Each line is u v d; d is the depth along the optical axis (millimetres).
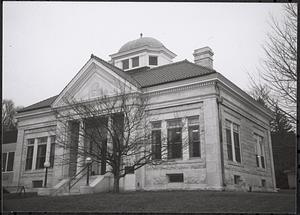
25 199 16750
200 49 27312
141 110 19984
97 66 23922
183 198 13742
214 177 19234
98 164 23438
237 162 21812
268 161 25703
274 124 24297
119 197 15039
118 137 18016
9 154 31219
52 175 25406
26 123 28812
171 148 20969
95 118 18625
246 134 23859
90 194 17812
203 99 20703
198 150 20578
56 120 24922
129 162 20078
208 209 11203
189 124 21141
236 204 11672
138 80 24406
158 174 21141
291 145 22469
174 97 21625
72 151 21391
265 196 13570
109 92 23016
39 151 27766
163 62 31859
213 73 20422
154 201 13367
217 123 19984
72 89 24812
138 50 31469
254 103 24625
